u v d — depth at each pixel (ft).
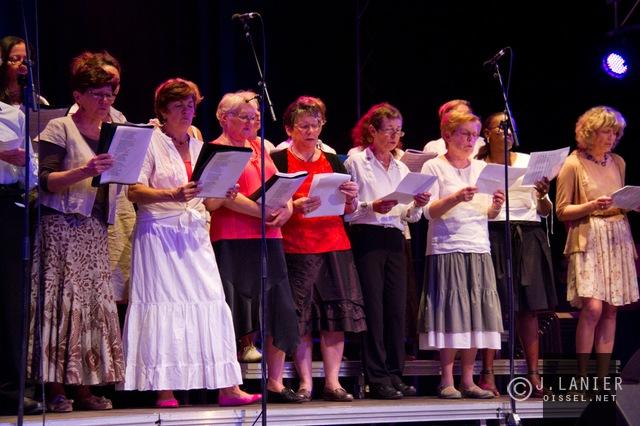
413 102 35.42
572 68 33.63
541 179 22.43
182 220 19.62
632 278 24.29
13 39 19.56
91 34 30.30
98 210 19.11
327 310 21.45
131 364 19.19
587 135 24.62
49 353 18.20
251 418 19.52
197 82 31.76
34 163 18.69
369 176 22.81
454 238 23.02
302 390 21.68
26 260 16.63
